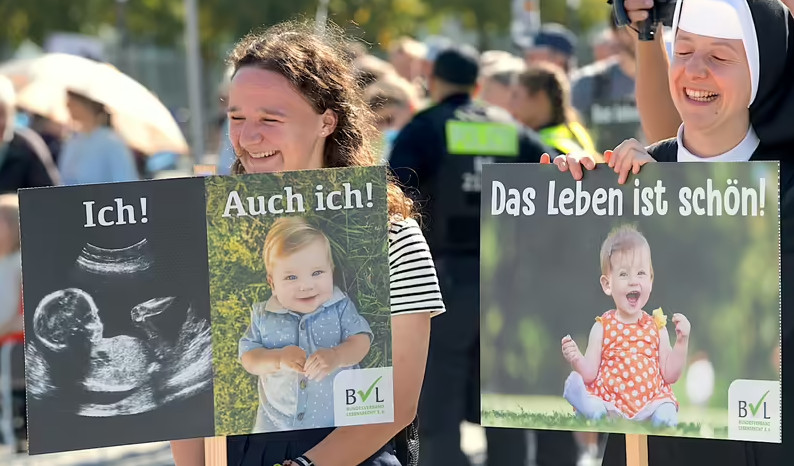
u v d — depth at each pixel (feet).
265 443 18.71
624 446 21.57
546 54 55.62
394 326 18.54
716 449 20.18
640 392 18.26
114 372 17.21
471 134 36.99
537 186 18.61
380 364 17.75
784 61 19.35
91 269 17.11
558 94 41.96
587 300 18.44
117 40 143.33
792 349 19.80
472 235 37.11
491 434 38.34
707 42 19.56
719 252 17.89
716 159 20.30
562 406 18.63
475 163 36.86
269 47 19.29
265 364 17.54
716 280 17.92
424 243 18.97
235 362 17.51
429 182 36.83
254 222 17.43
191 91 72.02
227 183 17.31
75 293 17.11
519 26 85.35
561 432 37.88
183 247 17.30
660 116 24.75
